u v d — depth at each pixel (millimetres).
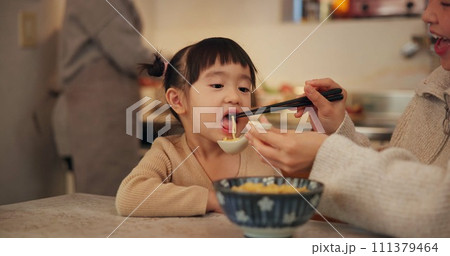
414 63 2695
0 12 1824
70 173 1938
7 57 1851
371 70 2762
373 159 696
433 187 658
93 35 1799
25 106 1884
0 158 1861
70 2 1798
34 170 1921
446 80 1065
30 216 841
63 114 1864
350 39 2770
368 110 2721
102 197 1006
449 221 651
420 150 1100
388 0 2693
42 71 1888
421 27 2658
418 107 1127
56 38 1885
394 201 673
